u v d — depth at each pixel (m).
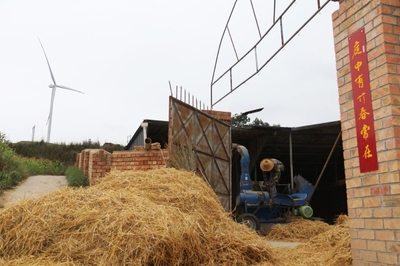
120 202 3.79
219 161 8.34
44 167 12.30
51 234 3.46
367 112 2.80
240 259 3.68
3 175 8.41
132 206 3.72
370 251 2.73
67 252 3.24
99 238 3.30
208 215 4.23
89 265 3.11
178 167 6.86
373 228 2.71
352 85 2.97
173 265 3.22
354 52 2.96
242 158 9.76
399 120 2.60
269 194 9.91
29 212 3.70
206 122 8.05
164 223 3.44
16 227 3.54
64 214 3.62
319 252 4.54
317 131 11.72
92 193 4.05
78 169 10.38
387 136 2.62
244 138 12.53
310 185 10.67
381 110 2.68
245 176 9.66
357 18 2.96
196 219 3.93
